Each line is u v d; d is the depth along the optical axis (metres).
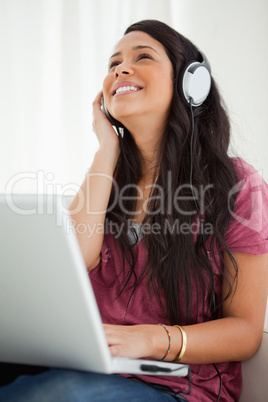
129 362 0.95
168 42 1.38
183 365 1.01
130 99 1.35
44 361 0.97
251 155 2.00
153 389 1.06
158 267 1.33
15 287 0.84
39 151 2.22
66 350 0.91
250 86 2.00
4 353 0.98
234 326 1.21
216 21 2.04
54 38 2.18
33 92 2.20
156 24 1.41
